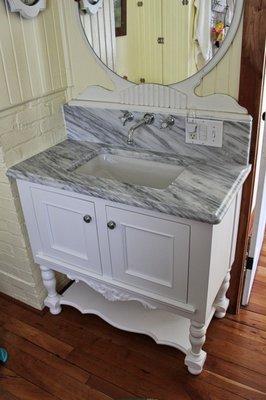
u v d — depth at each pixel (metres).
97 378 1.63
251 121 1.39
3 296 2.08
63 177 1.47
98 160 1.73
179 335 1.67
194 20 1.35
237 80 1.38
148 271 1.44
